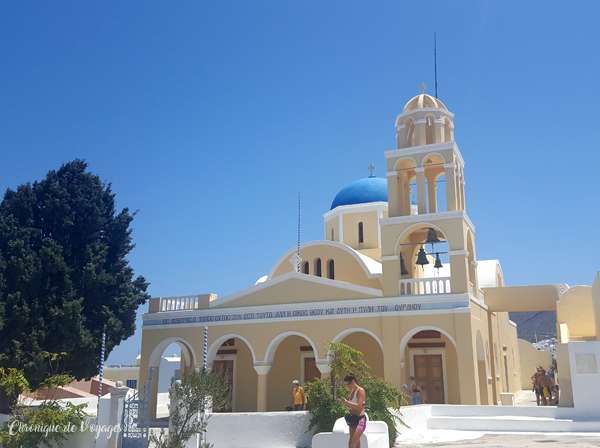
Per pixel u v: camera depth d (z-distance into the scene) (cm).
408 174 2950
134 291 2869
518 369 4394
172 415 1516
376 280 2870
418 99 2819
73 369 2552
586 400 2055
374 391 1770
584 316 2611
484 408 2180
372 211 3406
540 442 1747
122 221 2817
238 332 2781
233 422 1742
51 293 2484
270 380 3005
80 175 2788
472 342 2355
